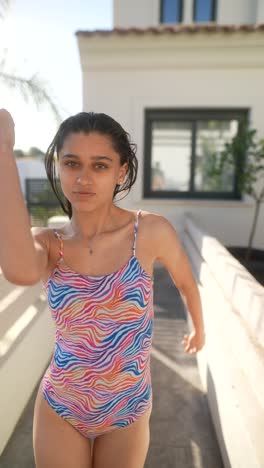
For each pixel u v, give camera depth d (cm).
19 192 80
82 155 92
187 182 589
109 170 96
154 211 582
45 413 113
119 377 105
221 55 536
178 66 543
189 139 577
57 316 100
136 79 551
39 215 791
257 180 553
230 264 203
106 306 97
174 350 305
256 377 139
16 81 353
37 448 113
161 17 753
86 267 99
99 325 98
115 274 98
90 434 115
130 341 102
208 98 551
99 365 101
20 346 215
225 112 564
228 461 175
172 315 382
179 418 220
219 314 213
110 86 554
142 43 533
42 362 259
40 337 254
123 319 99
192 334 140
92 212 98
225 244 584
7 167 79
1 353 189
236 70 542
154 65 545
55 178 111
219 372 202
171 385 255
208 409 229
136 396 111
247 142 489
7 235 78
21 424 209
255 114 550
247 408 150
